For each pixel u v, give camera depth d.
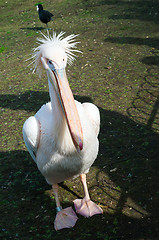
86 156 2.67
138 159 3.59
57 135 2.49
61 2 11.27
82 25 8.61
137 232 2.71
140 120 4.30
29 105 5.15
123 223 2.82
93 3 10.57
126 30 7.79
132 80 5.43
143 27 7.83
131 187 3.21
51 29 8.69
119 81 5.46
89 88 5.38
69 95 2.25
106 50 6.80
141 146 3.80
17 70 6.53
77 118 2.23
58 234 2.82
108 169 3.51
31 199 3.27
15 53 7.39
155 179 3.26
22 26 9.33
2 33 8.94
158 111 4.45
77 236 2.76
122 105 4.73
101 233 2.76
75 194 3.28
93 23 8.65
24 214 3.09
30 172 3.68
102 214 2.96
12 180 3.57
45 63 2.35
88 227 2.84
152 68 5.74
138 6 9.59
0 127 4.62
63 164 2.63
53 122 2.50
